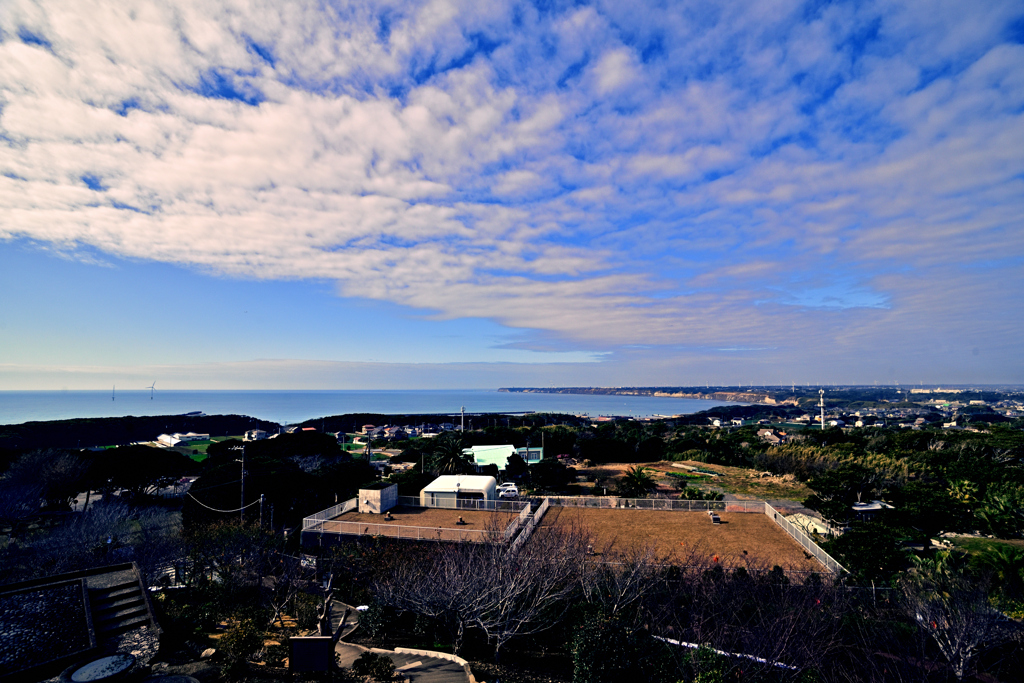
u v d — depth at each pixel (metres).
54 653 14.71
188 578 30.28
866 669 17.41
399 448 128.25
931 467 67.56
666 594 22.83
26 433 119.62
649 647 18.17
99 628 16.55
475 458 89.25
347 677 15.48
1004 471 55.28
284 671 15.47
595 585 22.64
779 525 41.38
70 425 133.25
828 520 48.41
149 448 70.69
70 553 33.00
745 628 19.05
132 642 16.00
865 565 27.61
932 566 28.48
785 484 75.75
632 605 22.36
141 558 32.31
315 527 37.88
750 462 96.25
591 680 16.50
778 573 25.14
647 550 28.05
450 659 19.50
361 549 32.44
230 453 79.25
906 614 21.36
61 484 59.59
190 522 46.44
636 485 65.56
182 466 74.75
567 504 50.00
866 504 50.81
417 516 42.88
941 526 37.81
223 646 16.09
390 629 22.94
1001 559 26.14
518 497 57.62
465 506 47.00
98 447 127.25
